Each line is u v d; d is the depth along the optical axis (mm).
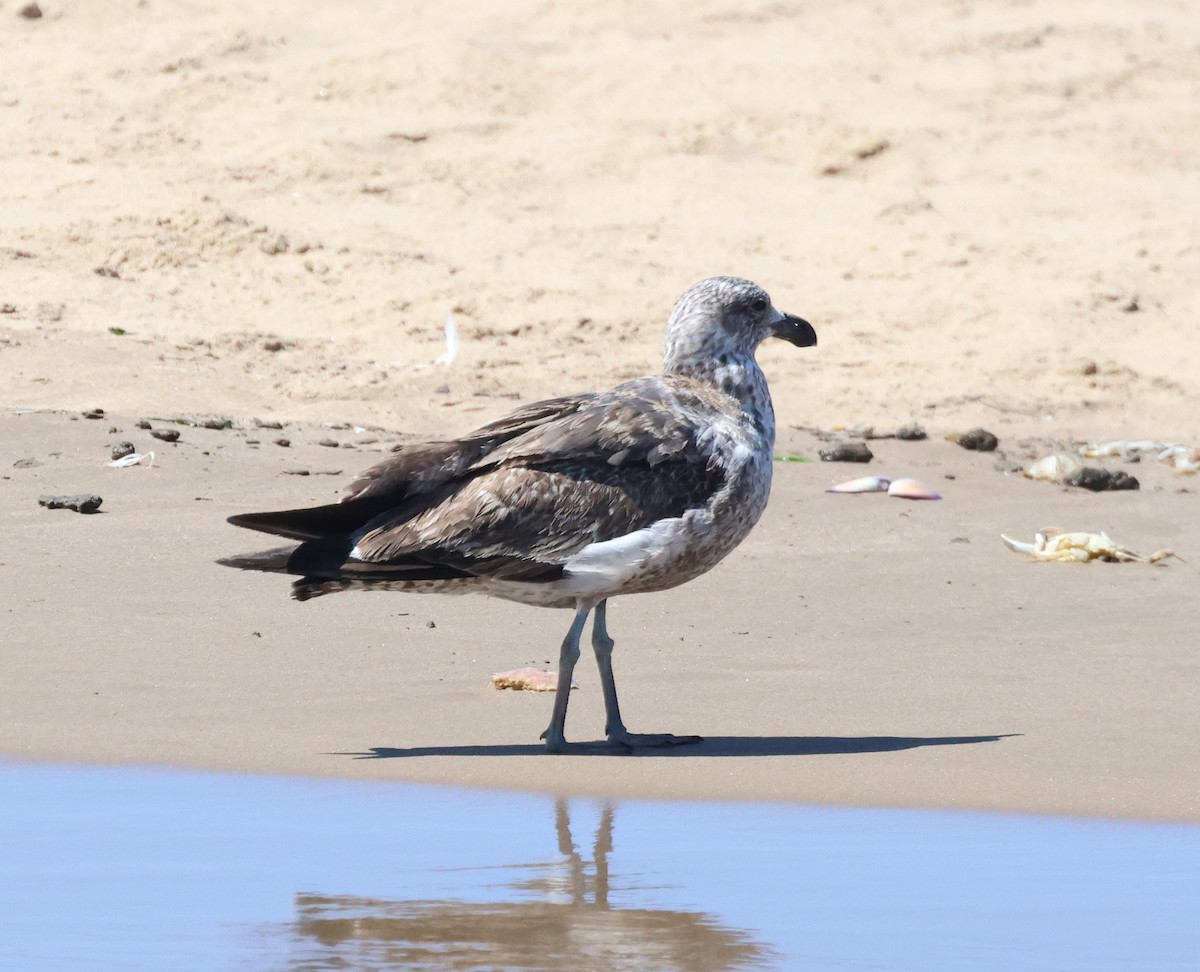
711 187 30719
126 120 31406
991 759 8852
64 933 6266
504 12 37250
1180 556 15070
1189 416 23438
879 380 24000
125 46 34406
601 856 7281
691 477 9562
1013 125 34031
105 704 9969
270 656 11133
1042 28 37969
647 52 35531
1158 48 37562
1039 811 7957
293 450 18031
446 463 9586
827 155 32156
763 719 9836
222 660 11008
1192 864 7152
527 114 33156
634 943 6125
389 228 28062
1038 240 29516
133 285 25234
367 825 7809
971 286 27625
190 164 29672
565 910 6512
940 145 32938
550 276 26891
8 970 5887
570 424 9570
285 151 30422
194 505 15445
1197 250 29469
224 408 20203
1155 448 21125
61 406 19469
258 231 27000
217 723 9633
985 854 7305
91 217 26953
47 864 7164
